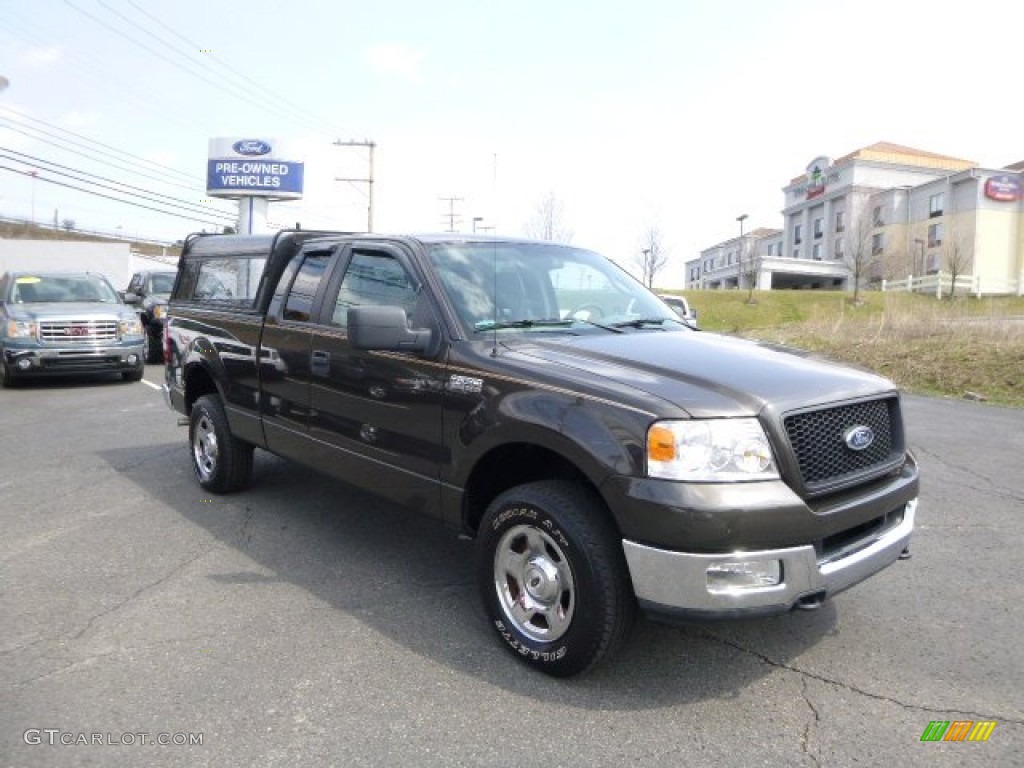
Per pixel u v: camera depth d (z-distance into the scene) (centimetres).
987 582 447
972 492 636
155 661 347
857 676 340
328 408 454
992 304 1983
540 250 475
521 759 279
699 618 291
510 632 347
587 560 311
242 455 594
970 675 341
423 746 286
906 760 280
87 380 1365
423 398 385
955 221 5844
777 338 1820
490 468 372
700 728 299
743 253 7344
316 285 484
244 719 303
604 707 313
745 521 286
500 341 377
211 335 585
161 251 6562
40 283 1340
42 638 368
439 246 429
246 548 493
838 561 310
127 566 461
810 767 276
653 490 291
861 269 5497
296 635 373
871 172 6794
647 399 304
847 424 329
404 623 388
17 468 700
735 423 295
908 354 1441
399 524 541
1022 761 280
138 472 685
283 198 3073
